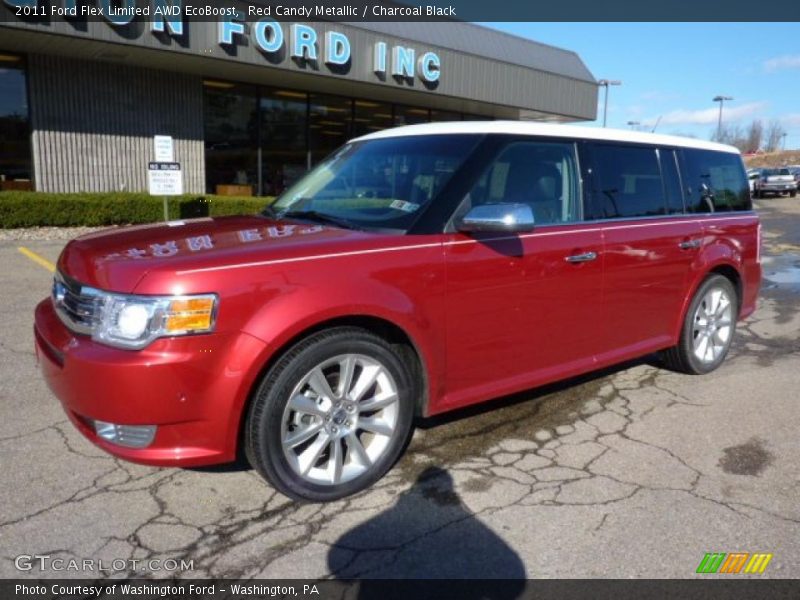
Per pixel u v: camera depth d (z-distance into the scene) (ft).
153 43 42.73
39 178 46.42
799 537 9.48
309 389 10.03
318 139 61.77
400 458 11.83
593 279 13.26
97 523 9.61
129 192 47.47
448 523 9.77
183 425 9.08
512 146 12.47
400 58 56.34
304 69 50.80
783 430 13.35
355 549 9.10
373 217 11.63
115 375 8.72
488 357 11.88
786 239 51.08
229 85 55.11
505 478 11.15
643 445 12.55
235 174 56.65
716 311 16.87
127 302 8.89
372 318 10.36
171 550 9.00
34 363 16.65
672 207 15.44
